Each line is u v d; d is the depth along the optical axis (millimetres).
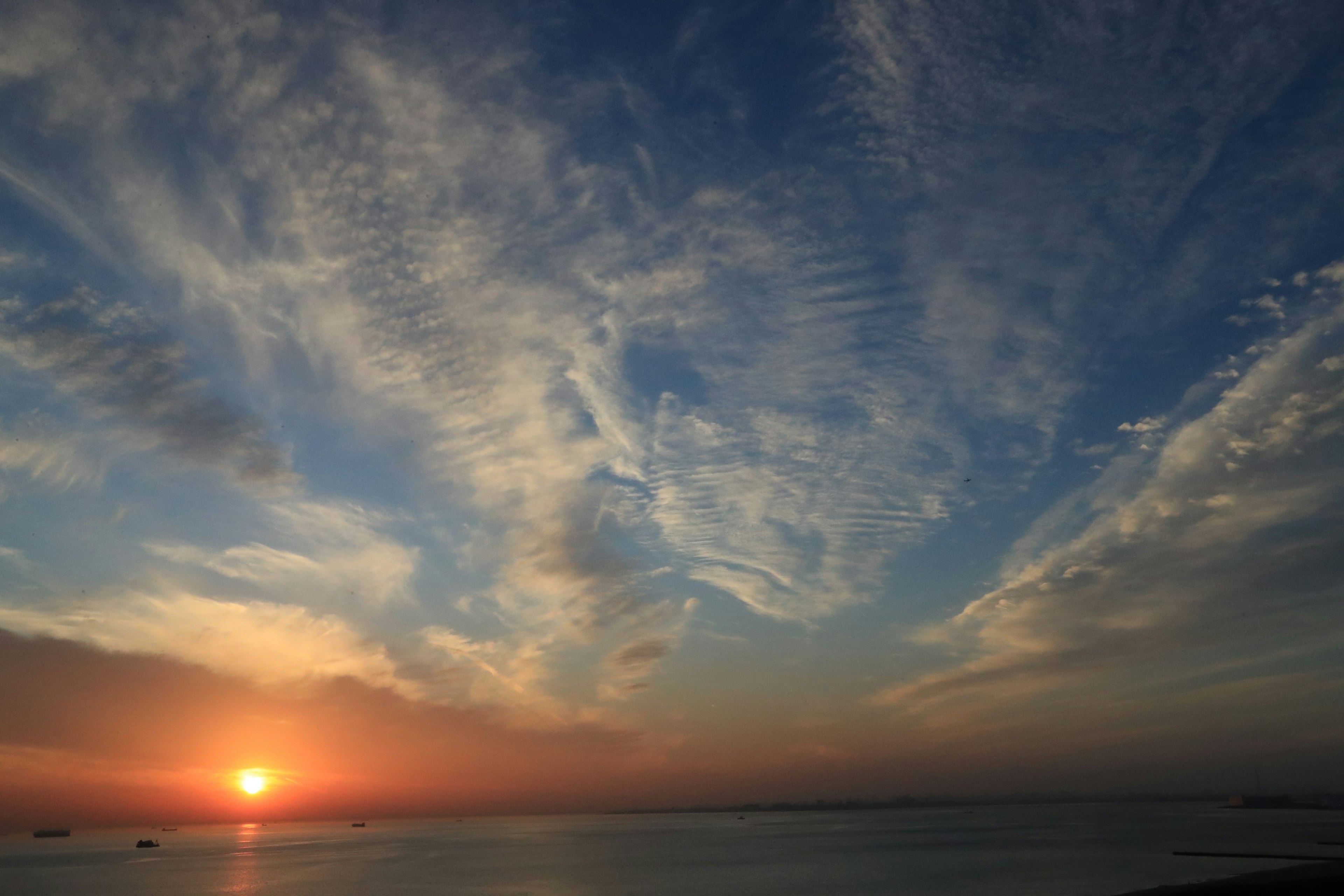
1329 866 68250
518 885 100812
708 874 110062
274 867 146000
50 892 106500
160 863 164500
